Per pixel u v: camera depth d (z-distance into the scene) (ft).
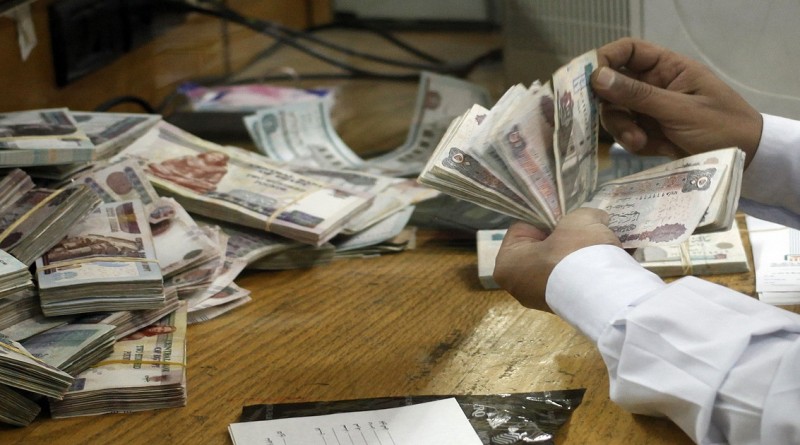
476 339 3.19
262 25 6.17
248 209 3.86
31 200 3.28
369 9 6.72
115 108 5.38
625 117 3.50
